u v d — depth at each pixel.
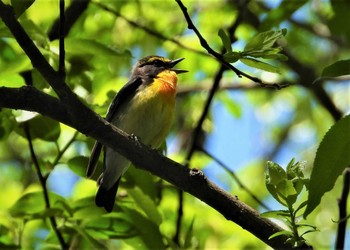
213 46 15.52
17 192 15.05
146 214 9.66
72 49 9.68
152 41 15.55
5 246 9.41
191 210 12.69
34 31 9.60
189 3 15.05
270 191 6.60
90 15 15.04
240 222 7.07
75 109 7.00
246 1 12.44
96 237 9.55
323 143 6.18
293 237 6.55
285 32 6.72
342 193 8.64
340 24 11.21
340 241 8.46
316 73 15.00
